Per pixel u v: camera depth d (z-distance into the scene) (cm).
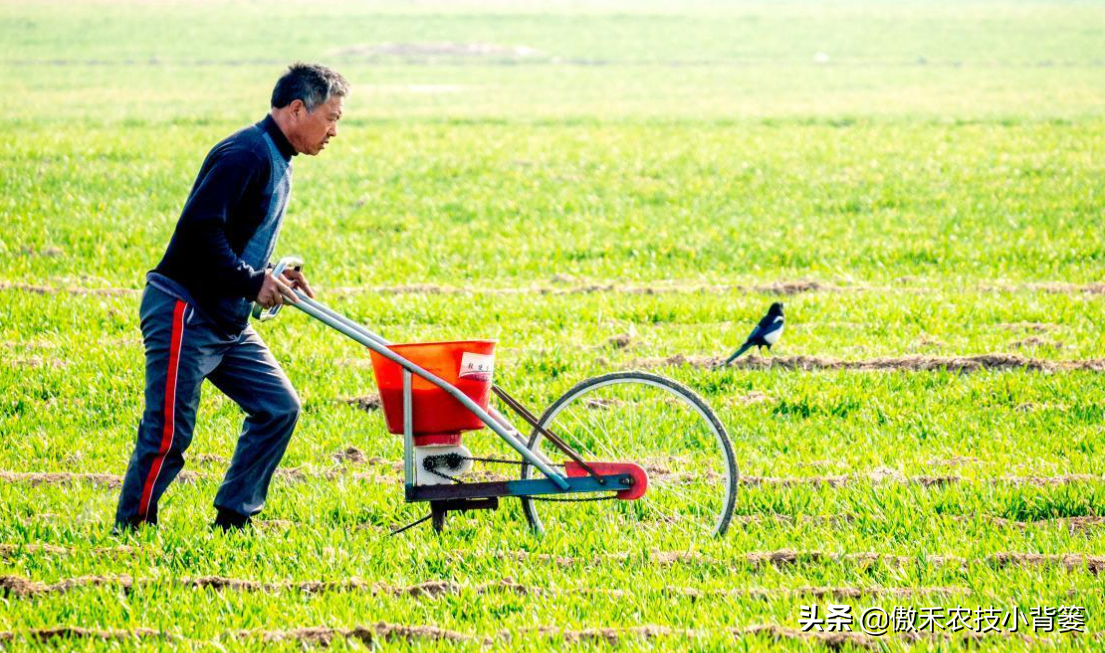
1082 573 2112
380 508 2478
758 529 2352
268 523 2419
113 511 2445
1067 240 5381
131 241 5394
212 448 2877
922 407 3153
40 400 3250
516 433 2317
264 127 2198
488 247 5475
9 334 3856
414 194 6988
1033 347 3681
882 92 15488
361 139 9631
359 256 5266
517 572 2148
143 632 1909
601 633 1920
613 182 7481
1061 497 2477
